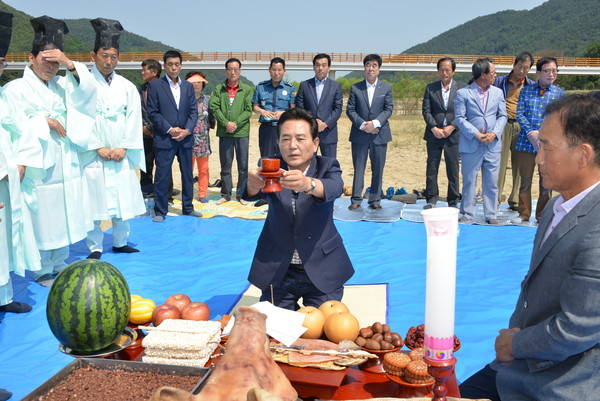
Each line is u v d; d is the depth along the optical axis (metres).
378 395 2.57
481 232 8.58
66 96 6.36
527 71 9.59
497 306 5.63
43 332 5.09
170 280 6.58
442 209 1.65
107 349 3.05
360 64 71.25
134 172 7.62
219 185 13.10
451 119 9.73
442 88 9.79
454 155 9.85
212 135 26.84
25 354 4.65
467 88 8.97
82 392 2.42
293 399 2.07
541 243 2.77
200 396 1.92
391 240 8.19
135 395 2.39
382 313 5.42
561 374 2.43
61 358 4.57
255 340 2.15
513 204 10.05
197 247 7.96
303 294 4.24
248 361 2.08
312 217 3.87
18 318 5.41
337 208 10.25
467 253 7.52
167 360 2.78
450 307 1.65
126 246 7.77
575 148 2.39
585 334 2.27
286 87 10.82
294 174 3.34
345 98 61.56
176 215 9.90
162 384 2.49
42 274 6.47
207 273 6.83
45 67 6.07
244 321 2.23
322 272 4.00
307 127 3.76
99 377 2.56
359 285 6.31
